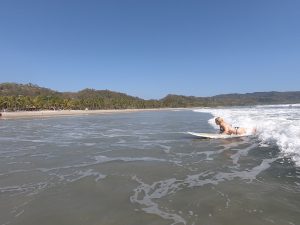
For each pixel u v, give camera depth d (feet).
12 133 91.50
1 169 38.47
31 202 25.23
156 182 30.04
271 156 39.11
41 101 392.47
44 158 45.78
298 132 51.67
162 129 92.17
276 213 20.47
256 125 70.49
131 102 586.04
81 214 22.15
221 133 65.31
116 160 42.32
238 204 22.48
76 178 32.71
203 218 20.36
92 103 477.36
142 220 20.57
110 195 26.40
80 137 75.51
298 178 28.53
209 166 36.04
